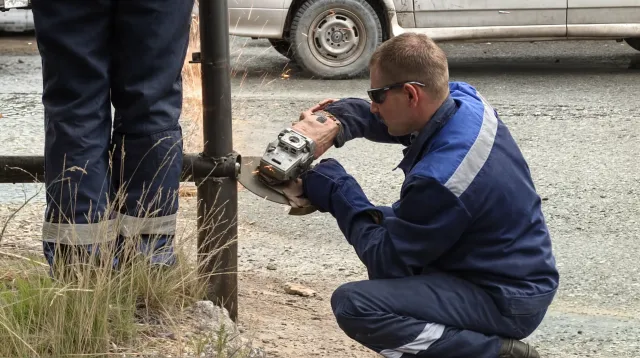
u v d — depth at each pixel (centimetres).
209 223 314
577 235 492
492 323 281
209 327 298
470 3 892
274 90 841
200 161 310
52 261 285
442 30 898
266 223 509
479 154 269
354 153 641
